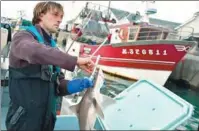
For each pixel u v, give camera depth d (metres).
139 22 5.09
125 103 1.25
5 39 2.71
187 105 1.14
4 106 2.20
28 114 1.43
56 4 1.61
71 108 1.35
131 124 1.02
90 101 1.28
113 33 5.12
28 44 1.27
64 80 1.70
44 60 1.26
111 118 1.10
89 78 1.43
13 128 1.44
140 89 1.38
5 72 2.42
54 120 1.49
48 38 1.60
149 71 4.25
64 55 1.29
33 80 1.43
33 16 1.65
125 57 4.53
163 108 1.13
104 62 4.89
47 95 1.46
